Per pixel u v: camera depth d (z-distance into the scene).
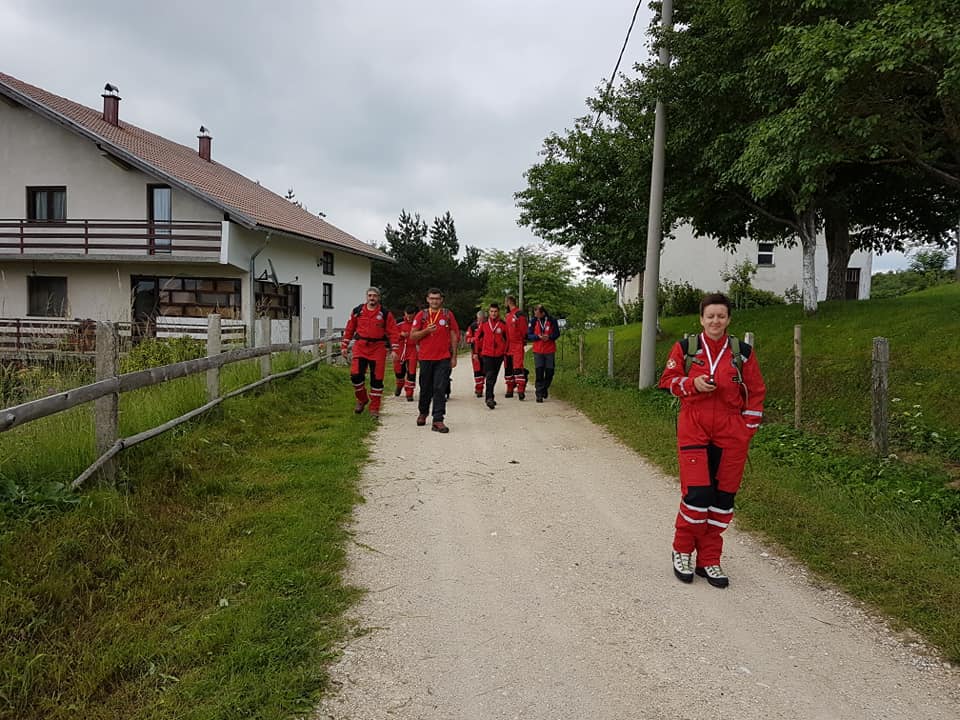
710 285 28.66
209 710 2.71
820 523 4.98
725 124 10.33
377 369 9.81
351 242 32.75
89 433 5.19
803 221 13.34
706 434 4.11
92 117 26.02
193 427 6.89
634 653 3.28
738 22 8.72
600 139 15.82
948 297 12.58
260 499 5.43
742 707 2.84
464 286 49.91
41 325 16.75
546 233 19.16
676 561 4.23
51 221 22.72
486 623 3.56
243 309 23.42
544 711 2.80
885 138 7.28
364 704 2.83
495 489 6.13
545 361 12.20
